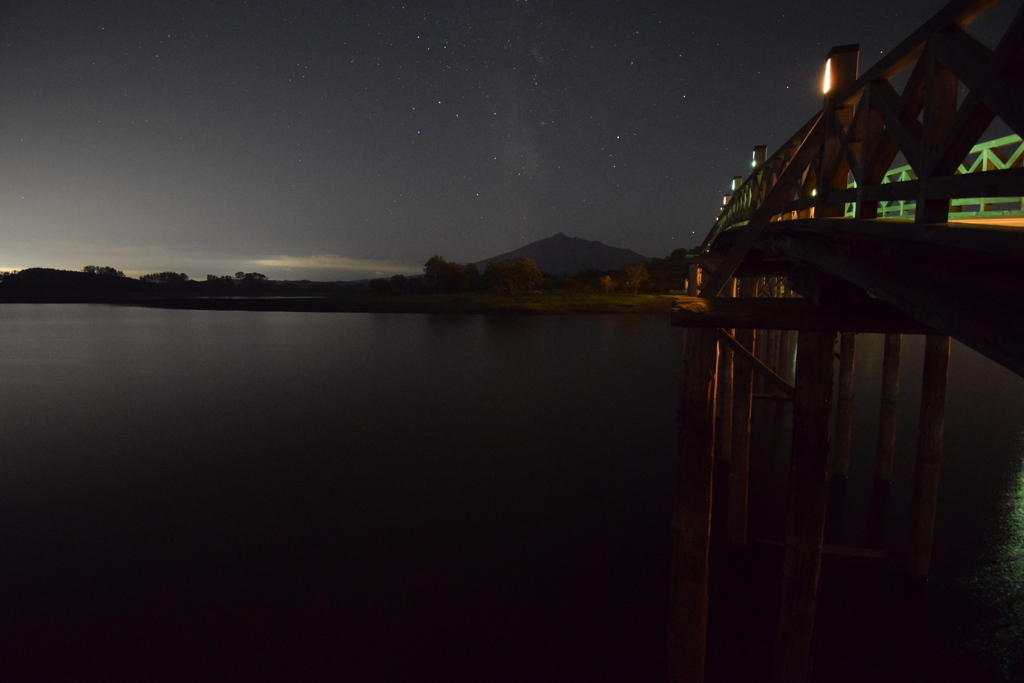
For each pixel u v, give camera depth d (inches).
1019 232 65.6
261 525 449.7
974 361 1093.8
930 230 89.4
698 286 678.5
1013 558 346.3
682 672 191.0
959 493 445.4
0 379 1198.3
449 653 285.1
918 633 282.0
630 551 390.3
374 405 920.3
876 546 364.8
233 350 1641.2
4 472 601.9
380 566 374.9
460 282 3951.8
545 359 1379.2
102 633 306.0
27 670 277.4
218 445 701.9
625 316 2541.8
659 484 526.9
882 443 454.9
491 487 527.2
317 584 353.1
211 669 276.4
